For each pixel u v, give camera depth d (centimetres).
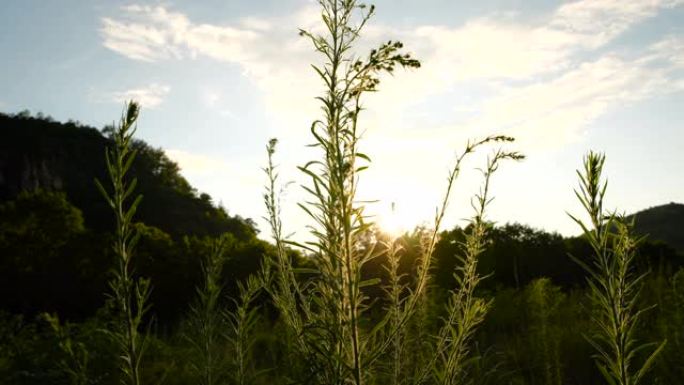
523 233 1944
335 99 144
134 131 135
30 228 3725
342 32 149
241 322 230
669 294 612
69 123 11262
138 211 7731
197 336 226
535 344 605
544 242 1891
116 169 133
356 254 150
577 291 902
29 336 995
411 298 196
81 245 3641
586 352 626
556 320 704
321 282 152
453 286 799
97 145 10781
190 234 7481
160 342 622
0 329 1007
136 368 132
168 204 8175
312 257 145
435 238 205
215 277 229
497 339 721
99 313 839
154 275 3053
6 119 10144
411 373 223
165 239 3388
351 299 140
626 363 125
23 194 3997
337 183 140
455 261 872
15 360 840
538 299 654
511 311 785
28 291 3503
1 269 3550
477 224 220
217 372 221
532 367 574
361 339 148
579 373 629
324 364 143
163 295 2942
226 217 8694
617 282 127
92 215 7581
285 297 216
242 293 238
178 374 421
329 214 143
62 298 3525
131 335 132
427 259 204
